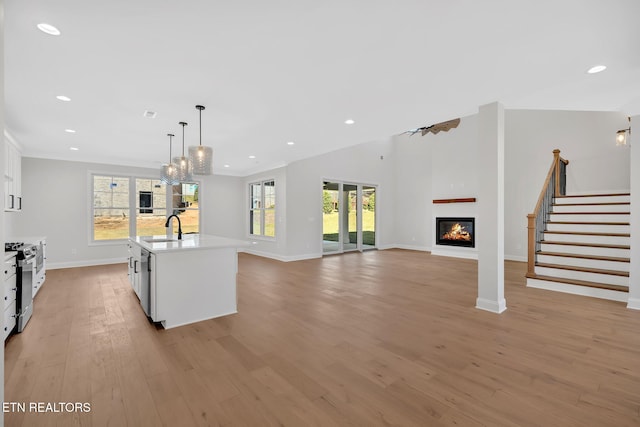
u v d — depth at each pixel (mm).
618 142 5945
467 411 1763
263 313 3488
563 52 2250
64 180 6074
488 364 2307
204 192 7996
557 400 1860
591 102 3383
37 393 1942
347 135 4684
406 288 4602
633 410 1762
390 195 9734
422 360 2373
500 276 3504
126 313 3484
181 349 2574
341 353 2496
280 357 2432
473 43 2129
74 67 2426
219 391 1972
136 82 2715
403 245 9648
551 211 5793
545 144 6773
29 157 5715
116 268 6043
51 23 1842
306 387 2014
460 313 3455
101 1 1642
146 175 6977
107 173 6520
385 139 9609
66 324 3143
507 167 7188
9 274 2781
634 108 3426
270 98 3123
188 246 3131
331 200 8438
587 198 5719
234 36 2021
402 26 1921
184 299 3160
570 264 4594
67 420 1688
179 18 1814
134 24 1868
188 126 4102
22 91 2891
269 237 7758
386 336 2830
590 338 2762
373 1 1674
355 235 9094
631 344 2637
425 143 9078
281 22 1871
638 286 3555
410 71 2557
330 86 2852
